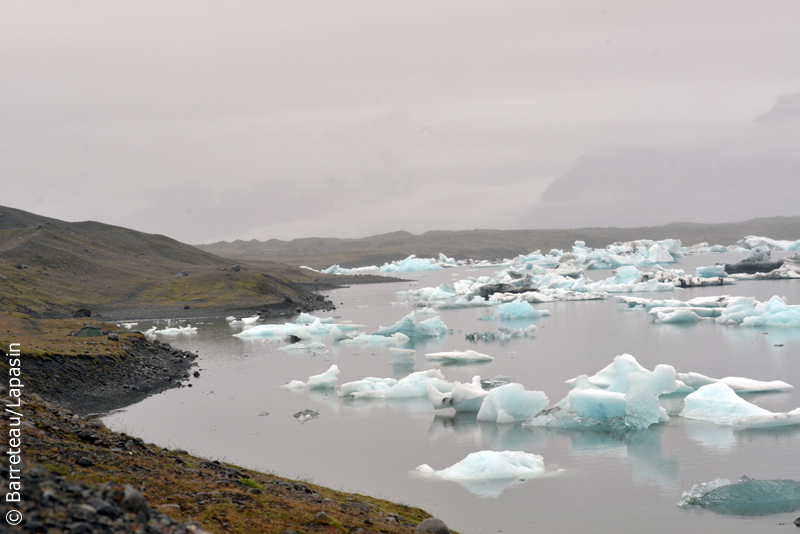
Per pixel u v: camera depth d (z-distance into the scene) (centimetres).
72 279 15638
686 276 15188
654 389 3412
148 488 1396
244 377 5472
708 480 2542
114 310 12875
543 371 5412
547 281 15625
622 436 3241
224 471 1803
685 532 2031
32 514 930
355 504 1703
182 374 5569
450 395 3994
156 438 3406
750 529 2028
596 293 13412
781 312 7862
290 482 1986
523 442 3209
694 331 7750
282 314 12494
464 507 2303
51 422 1795
